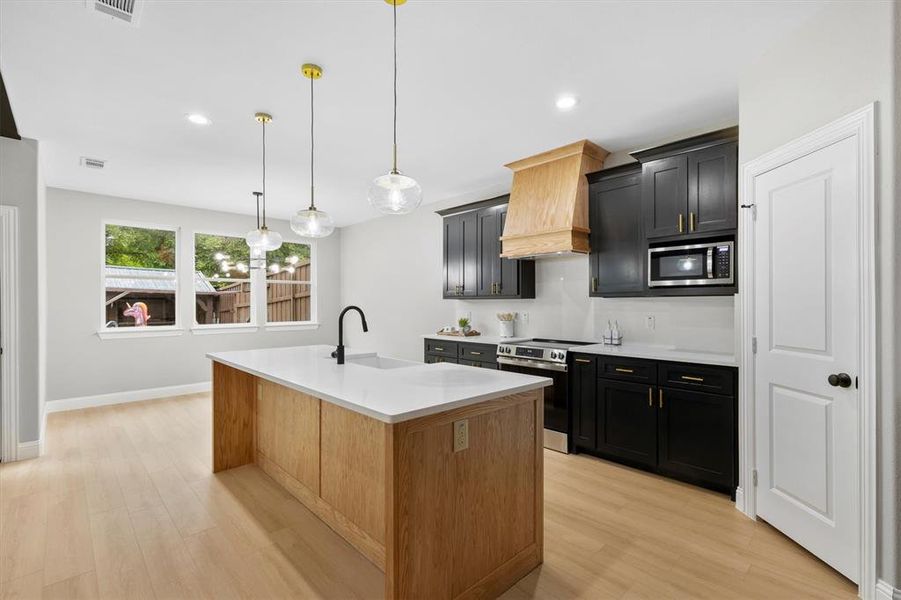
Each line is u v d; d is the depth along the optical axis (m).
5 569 2.02
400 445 1.57
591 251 3.76
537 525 2.09
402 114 3.03
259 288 6.41
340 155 3.84
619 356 3.27
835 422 1.96
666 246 3.22
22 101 2.79
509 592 1.90
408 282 6.08
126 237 5.43
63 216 4.91
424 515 1.64
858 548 1.84
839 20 1.93
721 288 2.94
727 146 2.89
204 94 2.72
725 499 2.74
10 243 3.36
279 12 1.97
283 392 2.92
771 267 2.34
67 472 3.16
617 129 3.33
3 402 3.35
